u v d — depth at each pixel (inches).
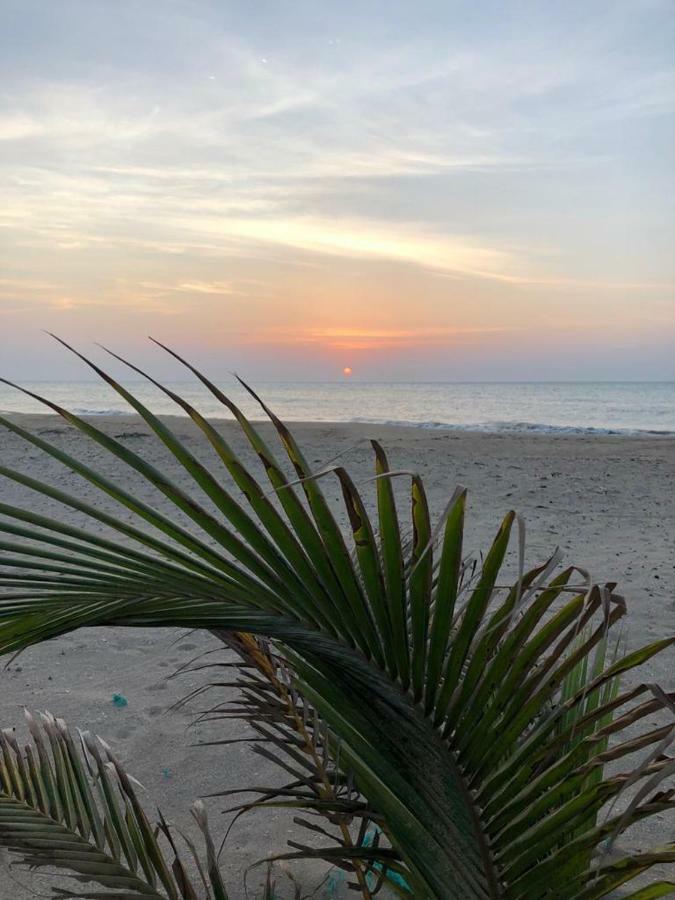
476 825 47.6
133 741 134.6
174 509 356.5
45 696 155.0
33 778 65.6
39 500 364.8
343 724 49.3
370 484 394.6
